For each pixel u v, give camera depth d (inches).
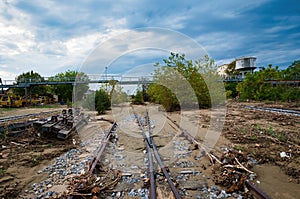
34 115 644.1
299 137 271.0
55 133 313.0
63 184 163.8
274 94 856.9
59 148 260.8
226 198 135.0
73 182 156.9
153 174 170.7
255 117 460.1
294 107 615.8
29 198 144.8
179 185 153.4
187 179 163.6
